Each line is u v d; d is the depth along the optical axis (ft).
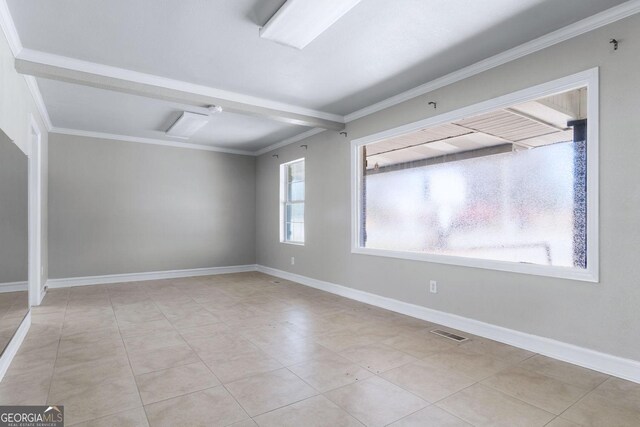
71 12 8.08
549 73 9.16
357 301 15.33
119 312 13.53
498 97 10.27
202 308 14.17
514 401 7.02
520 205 10.10
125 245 20.04
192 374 8.21
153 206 20.86
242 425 6.23
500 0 7.70
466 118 11.30
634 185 7.80
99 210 19.35
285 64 10.83
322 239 17.74
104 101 14.05
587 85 8.52
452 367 8.59
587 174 8.53
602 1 7.73
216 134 19.52
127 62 10.66
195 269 22.16
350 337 10.75
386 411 6.68
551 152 9.48
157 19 8.39
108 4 7.79
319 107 14.92
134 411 6.64
